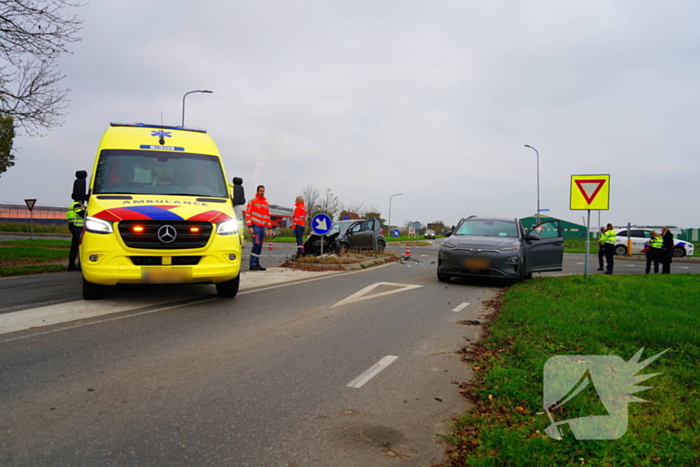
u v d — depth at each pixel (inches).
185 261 285.3
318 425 136.1
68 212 505.7
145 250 276.5
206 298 334.3
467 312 312.5
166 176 324.2
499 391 155.4
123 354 198.2
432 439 128.6
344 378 176.7
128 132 342.6
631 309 296.2
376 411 147.1
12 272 464.1
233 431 130.8
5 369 176.9
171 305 304.3
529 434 124.3
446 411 147.9
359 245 815.7
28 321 253.0
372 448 123.0
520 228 494.9
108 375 172.7
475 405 152.2
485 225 503.5
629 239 1197.7
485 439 123.6
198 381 168.9
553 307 300.7
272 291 376.8
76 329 237.8
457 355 209.9
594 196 455.2
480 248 443.5
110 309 287.3
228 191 339.3
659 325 245.0
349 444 125.0
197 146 352.5
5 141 842.8
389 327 262.5
